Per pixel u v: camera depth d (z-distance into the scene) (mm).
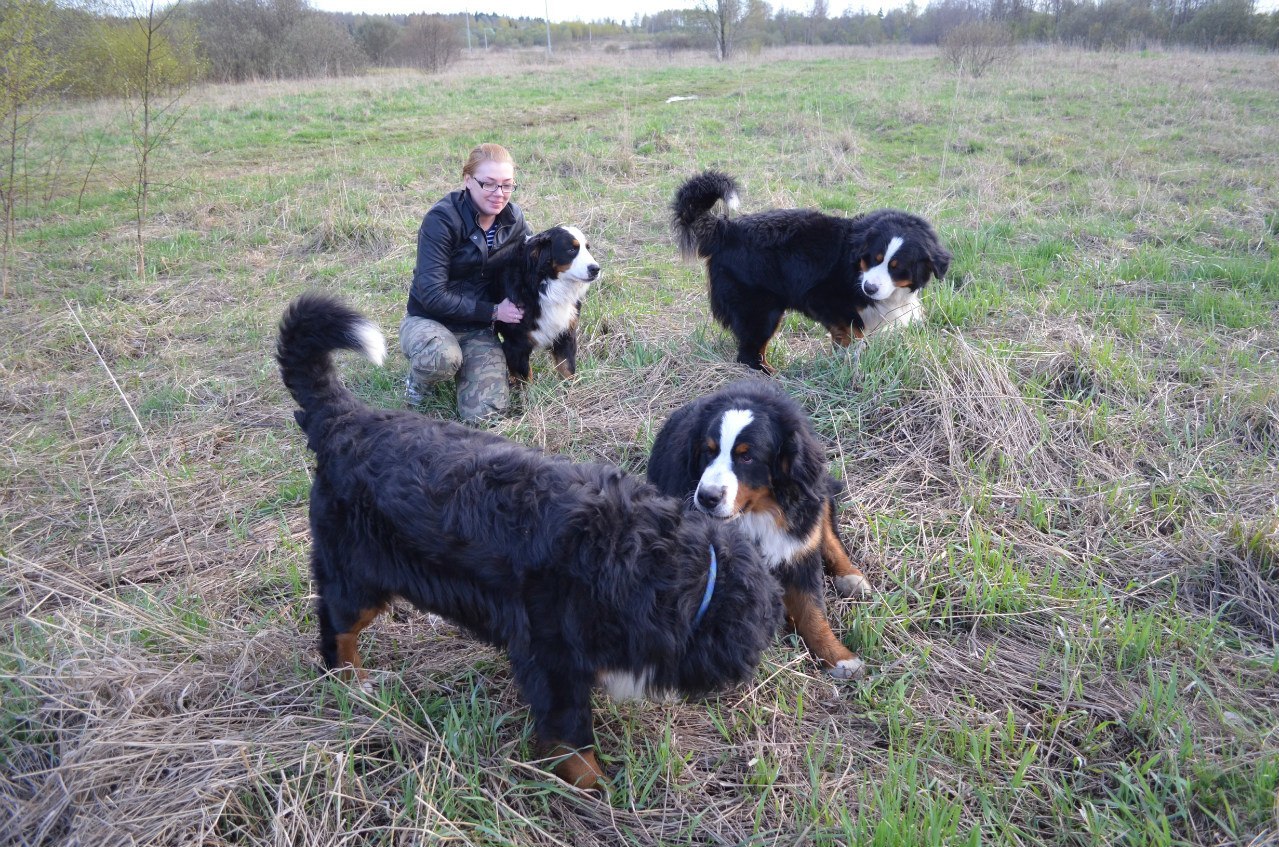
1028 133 12664
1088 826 2441
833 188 10000
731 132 13508
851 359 5051
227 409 5227
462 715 2807
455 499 2578
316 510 2861
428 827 2334
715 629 2600
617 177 10742
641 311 6449
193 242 8570
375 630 3342
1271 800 2479
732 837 2508
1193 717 2863
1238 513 3820
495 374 5105
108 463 4613
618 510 2543
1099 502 3961
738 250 5598
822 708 3031
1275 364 5098
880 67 23359
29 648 2977
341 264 7906
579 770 2607
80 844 2225
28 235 9031
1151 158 10969
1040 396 4660
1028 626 3355
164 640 3129
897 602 3482
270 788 2408
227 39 26172
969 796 2621
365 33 33156
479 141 13312
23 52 8430
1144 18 30688
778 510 3275
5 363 5863
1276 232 8008
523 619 2502
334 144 13570
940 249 5559
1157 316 5824
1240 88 16328
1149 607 3410
